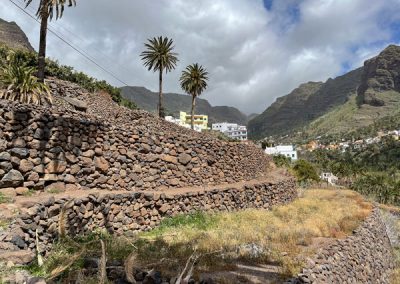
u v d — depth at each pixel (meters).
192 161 17.86
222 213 16.62
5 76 16.44
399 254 24.48
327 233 14.92
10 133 9.67
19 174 9.67
